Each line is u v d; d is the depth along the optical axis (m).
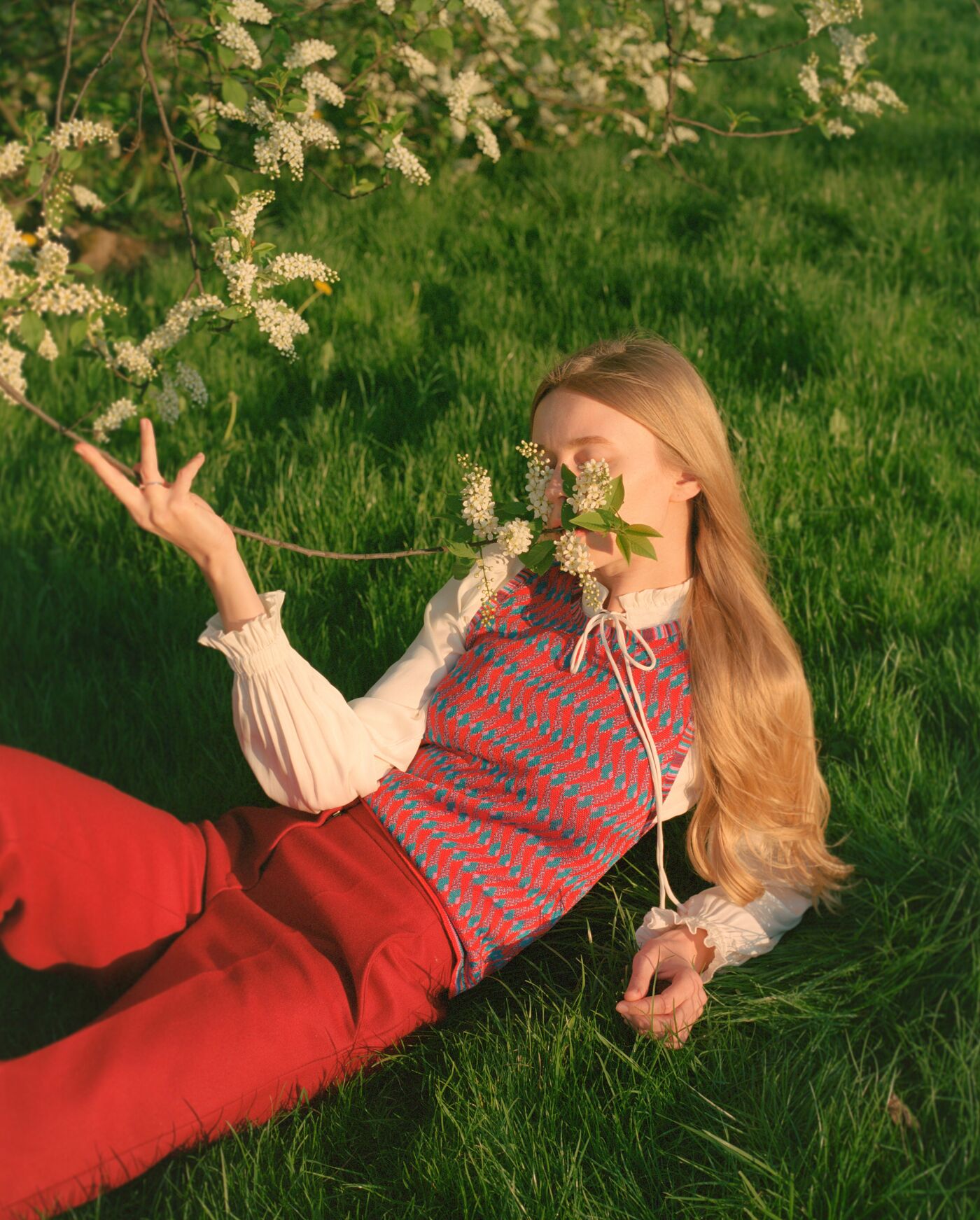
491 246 4.61
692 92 5.09
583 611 1.92
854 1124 1.63
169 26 2.46
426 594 2.80
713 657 1.89
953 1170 1.62
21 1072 1.39
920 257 4.74
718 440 1.92
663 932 1.93
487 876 1.76
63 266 1.71
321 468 3.20
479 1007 1.93
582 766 1.81
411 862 1.76
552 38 4.90
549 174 5.19
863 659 2.65
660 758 1.85
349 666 2.63
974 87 7.40
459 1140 1.65
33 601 2.82
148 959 1.71
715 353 3.88
